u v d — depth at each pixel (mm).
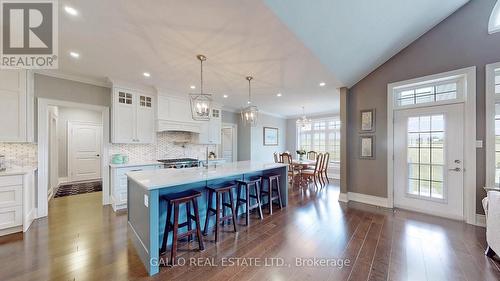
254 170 3176
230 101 5641
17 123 2943
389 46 3426
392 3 2439
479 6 3029
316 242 2504
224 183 3084
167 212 2256
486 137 2957
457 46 3174
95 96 3863
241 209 3475
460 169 3213
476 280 1825
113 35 2262
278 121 8133
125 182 3727
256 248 2359
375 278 1849
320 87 4320
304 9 2000
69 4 1771
